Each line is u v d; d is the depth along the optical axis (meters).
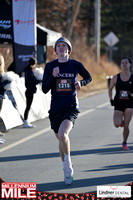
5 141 13.21
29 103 15.62
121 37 82.88
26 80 15.50
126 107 11.80
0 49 25.67
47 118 18.44
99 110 21.05
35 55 19.62
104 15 78.38
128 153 11.59
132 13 78.19
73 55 40.50
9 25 20.81
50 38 24.88
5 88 12.77
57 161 10.71
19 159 10.92
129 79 11.69
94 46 47.50
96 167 10.09
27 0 18.78
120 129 15.53
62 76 8.58
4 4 20.77
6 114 15.05
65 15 47.69
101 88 35.31
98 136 14.09
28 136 14.05
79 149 12.06
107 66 44.28
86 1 61.12
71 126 8.45
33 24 19.22
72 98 8.63
